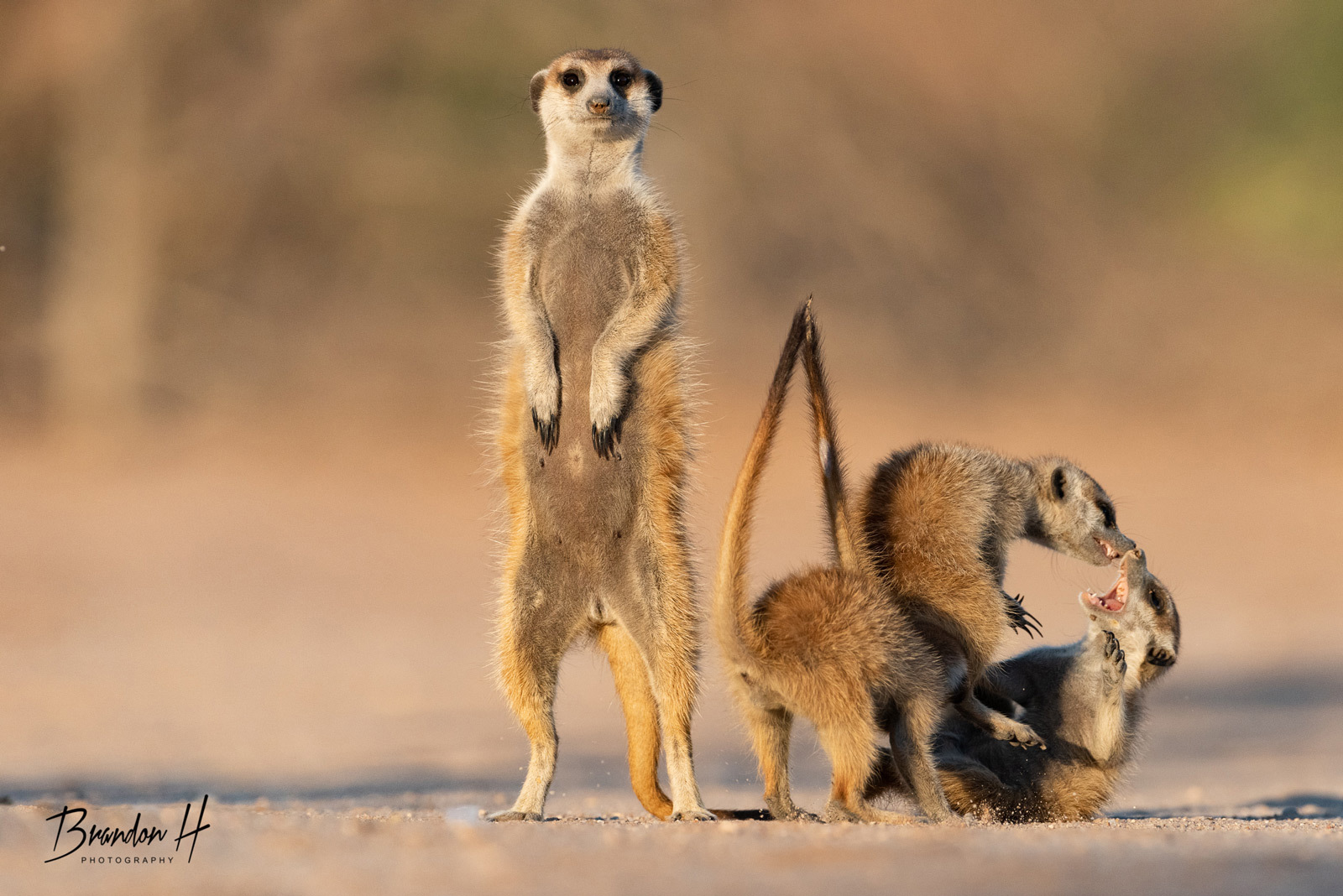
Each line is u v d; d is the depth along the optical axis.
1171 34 36.69
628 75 7.36
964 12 34.53
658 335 7.05
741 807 8.09
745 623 6.19
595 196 7.26
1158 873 4.27
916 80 33.50
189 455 24.72
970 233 32.88
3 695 12.75
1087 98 35.41
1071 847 4.76
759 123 31.12
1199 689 14.12
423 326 28.98
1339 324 31.81
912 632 6.42
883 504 6.91
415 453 24.52
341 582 18.61
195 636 15.95
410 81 30.62
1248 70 36.91
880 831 5.36
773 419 6.28
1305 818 7.49
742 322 29.23
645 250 7.13
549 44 30.56
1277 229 35.03
